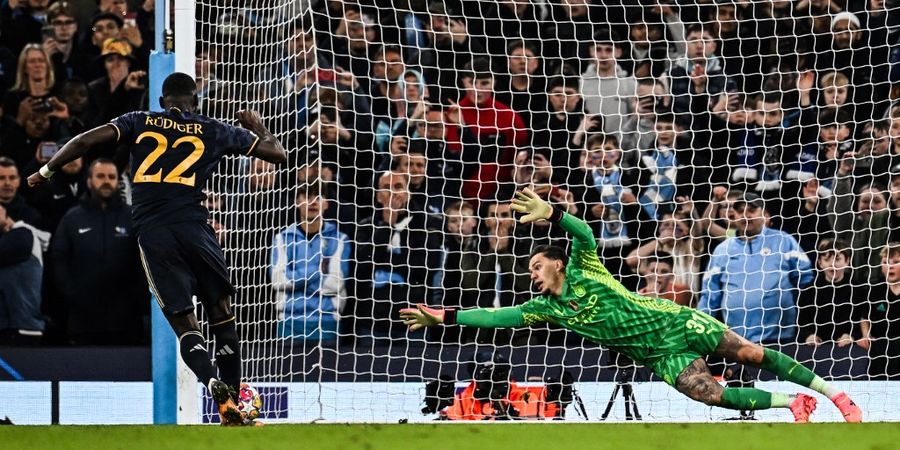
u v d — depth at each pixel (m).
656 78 33.62
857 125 33.31
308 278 29.75
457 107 32.88
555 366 28.20
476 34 34.19
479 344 27.80
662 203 32.31
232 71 31.05
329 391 27.05
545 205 21.88
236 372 20.73
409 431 15.09
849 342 28.41
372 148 31.69
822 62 34.25
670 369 22.30
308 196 30.78
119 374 27.33
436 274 31.16
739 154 33.12
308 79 32.09
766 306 30.50
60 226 29.02
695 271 31.52
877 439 15.25
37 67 31.16
